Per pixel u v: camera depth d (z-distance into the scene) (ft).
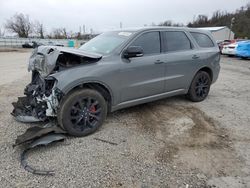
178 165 10.24
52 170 9.61
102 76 12.50
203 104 18.48
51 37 223.92
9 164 9.91
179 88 17.08
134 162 10.36
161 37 15.61
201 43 18.42
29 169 9.59
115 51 13.46
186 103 18.47
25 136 10.92
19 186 8.66
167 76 15.81
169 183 9.11
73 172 9.54
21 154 10.65
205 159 10.73
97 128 13.02
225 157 10.94
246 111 17.10
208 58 18.35
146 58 14.46
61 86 11.37
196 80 18.12
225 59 59.47
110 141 12.11
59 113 11.82
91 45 15.28
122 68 13.30
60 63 12.01
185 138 12.65
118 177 9.36
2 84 24.49
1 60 57.36
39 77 13.64
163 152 11.21
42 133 11.14
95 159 10.48
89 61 12.51
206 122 14.83
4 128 13.07
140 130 13.48
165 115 15.79
